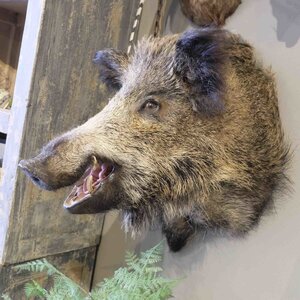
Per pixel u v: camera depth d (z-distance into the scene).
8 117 0.95
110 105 0.85
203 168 0.84
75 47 1.00
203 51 0.77
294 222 0.88
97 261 1.24
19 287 1.00
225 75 0.80
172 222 0.97
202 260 1.03
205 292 1.02
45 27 0.92
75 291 0.87
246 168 0.87
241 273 0.96
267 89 0.90
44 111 0.96
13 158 0.94
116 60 0.93
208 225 0.94
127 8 1.12
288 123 0.89
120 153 0.80
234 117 0.85
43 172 0.76
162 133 0.82
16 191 0.94
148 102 0.83
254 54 0.94
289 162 0.89
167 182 0.83
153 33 1.10
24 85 0.93
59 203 1.06
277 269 0.90
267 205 0.91
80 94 1.04
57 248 1.08
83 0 0.99
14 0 1.13
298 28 0.89
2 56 1.31
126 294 0.82
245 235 0.95
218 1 0.98
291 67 0.89
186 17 1.07
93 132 0.80
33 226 1.00
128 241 1.18
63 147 0.78
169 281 0.88
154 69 0.85
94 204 0.80
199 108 0.81
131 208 0.83
